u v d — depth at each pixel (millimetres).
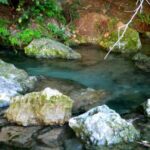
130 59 5508
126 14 6684
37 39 5590
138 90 4500
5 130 3453
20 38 5645
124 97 4273
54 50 5406
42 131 3447
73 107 3904
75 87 4449
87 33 6125
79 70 5066
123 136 3285
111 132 3277
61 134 3402
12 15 5930
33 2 6023
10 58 5363
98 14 6344
